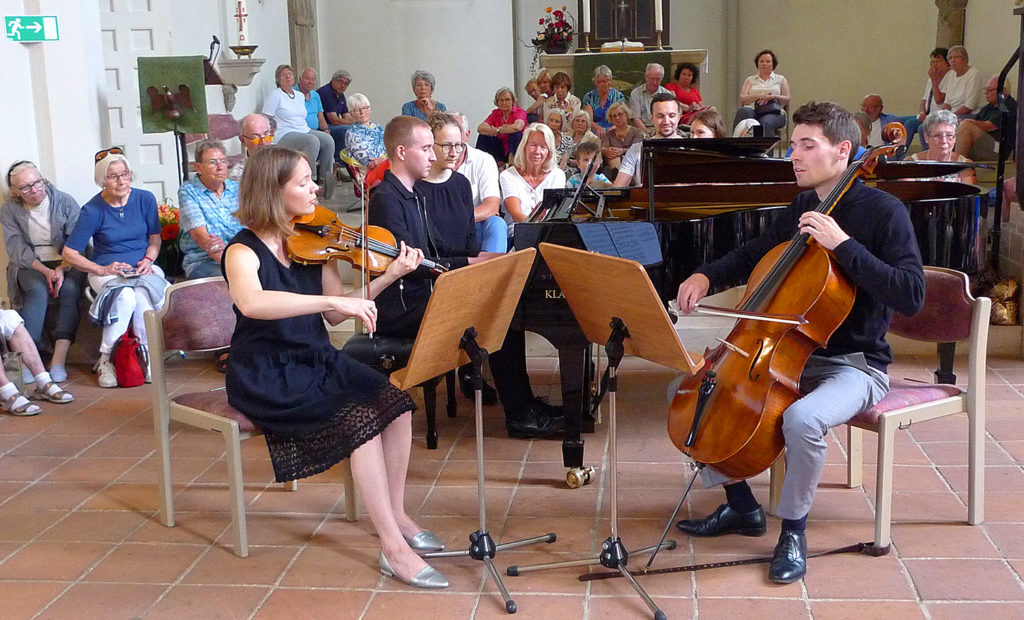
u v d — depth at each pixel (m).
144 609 2.78
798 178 3.02
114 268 5.22
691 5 13.20
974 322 3.05
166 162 7.74
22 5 5.73
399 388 2.87
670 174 4.51
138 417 4.59
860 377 2.90
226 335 3.38
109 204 5.30
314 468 2.88
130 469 3.92
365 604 2.78
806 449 2.75
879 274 2.74
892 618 2.61
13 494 3.67
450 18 12.48
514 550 3.09
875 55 11.62
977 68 9.05
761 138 3.94
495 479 3.69
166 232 6.04
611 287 2.57
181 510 3.49
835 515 3.28
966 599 2.70
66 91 5.86
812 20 12.19
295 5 11.23
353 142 8.48
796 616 2.63
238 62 8.41
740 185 4.76
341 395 2.93
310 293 3.00
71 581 2.96
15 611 2.78
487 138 8.45
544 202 4.34
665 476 3.68
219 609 2.77
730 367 2.83
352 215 7.60
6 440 4.29
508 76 12.59
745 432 2.73
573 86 9.94
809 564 2.92
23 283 5.35
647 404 4.54
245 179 2.88
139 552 3.15
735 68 13.32
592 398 4.34
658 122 5.76
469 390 4.32
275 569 3.01
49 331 5.55
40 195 5.33
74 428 4.44
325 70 12.58
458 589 2.85
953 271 3.13
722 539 3.12
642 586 2.82
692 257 4.03
